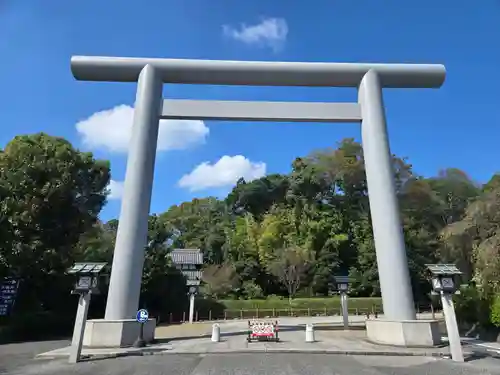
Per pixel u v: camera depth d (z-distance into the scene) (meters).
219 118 16.02
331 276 41.84
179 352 11.52
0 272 17.33
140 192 14.49
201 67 16.14
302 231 47.00
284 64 16.28
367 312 34.66
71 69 15.98
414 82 16.52
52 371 8.87
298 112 16.02
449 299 10.59
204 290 37.19
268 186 59.78
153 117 15.64
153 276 28.59
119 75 16.22
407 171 49.97
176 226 59.31
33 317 19.00
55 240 20.53
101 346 12.46
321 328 19.45
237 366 9.21
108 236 29.92
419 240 42.59
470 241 18.47
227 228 52.03
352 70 16.30
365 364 9.53
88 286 10.75
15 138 21.28
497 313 13.63
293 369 8.80
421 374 8.28
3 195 17.62
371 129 15.49
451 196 48.06
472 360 10.15
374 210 14.66
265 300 36.97
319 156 58.38
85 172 23.61
